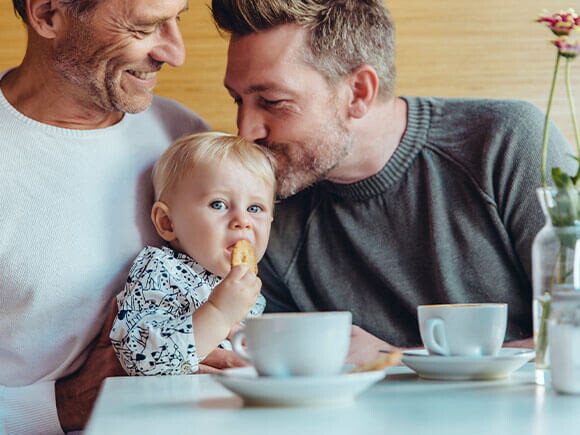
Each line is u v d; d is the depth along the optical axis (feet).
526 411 2.14
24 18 4.87
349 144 5.53
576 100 7.85
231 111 8.02
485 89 7.92
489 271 5.56
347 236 5.80
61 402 4.90
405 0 7.91
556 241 2.62
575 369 2.41
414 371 3.18
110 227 5.01
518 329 5.66
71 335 4.88
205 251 5.13
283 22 5.23
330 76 5.38
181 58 4.92
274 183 5.46
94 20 4.63
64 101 4.91
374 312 5.82
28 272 4.75
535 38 7.88
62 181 4.86
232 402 2.42
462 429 1.88
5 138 4.82
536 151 5.47
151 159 5.35
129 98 4.91
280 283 6.08
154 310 4.64
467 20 7.89
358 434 1.83
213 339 4.42
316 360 2.32
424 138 5.73
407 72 7.94
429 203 5.60
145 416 2.18
